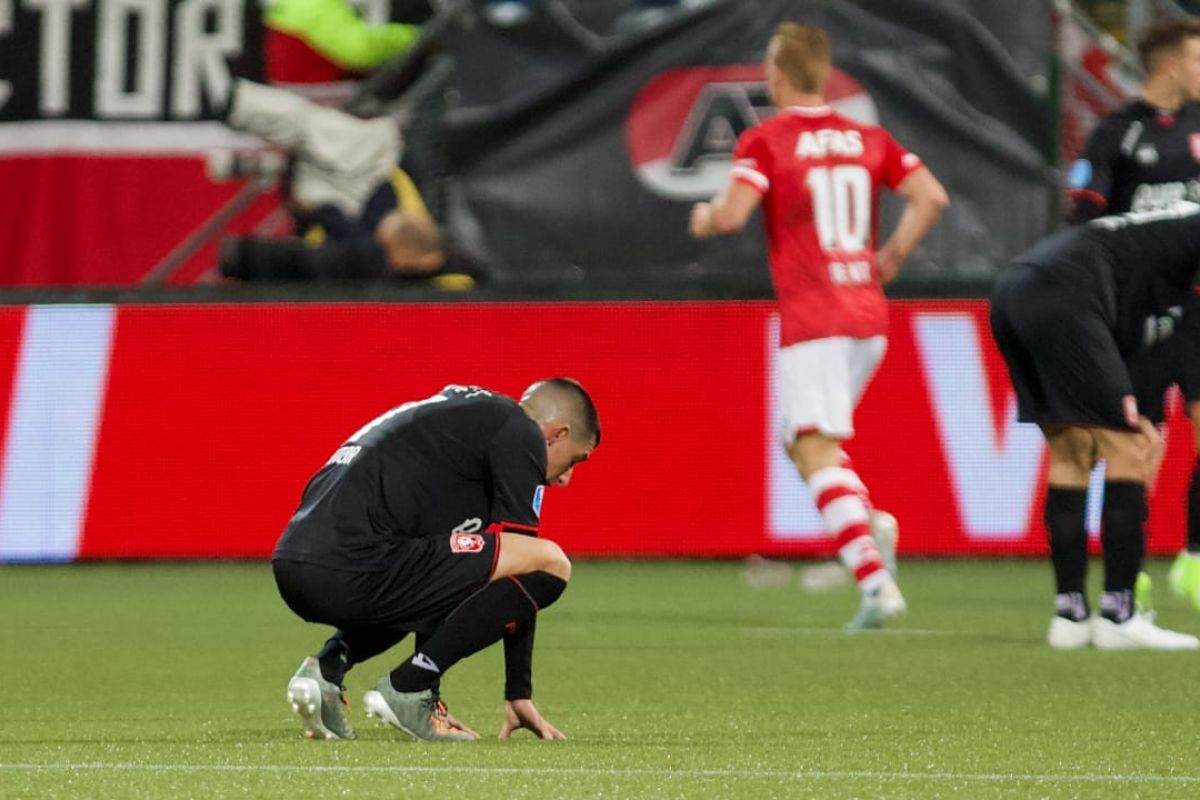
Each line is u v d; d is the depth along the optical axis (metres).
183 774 14.71
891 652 25.55
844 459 28.23
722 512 39.78
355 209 42.00
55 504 40.66
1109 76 40.12
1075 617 25.94
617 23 40.88
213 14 42.56
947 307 39.06
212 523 40.50
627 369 39.88
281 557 16.64
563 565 16.75
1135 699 20.42
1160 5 40.38
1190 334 27.72
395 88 42.72
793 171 27.28
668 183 40.66
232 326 40.47
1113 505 25.45
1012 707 19.77
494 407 16.95
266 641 27.83
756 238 40.53
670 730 17.91
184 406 40.53
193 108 42.66
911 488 39.12
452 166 41.28
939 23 39.44
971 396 39.06
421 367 39.97
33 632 29.17
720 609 32.31
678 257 40.62
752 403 39.75
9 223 42.75
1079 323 24.03
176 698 21.09
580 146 40.91
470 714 19.56
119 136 42.75
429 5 42.62
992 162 39.41
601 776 14.64
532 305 39.88
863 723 18.47
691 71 40.53
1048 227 39.31
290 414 40.28
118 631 29.30
